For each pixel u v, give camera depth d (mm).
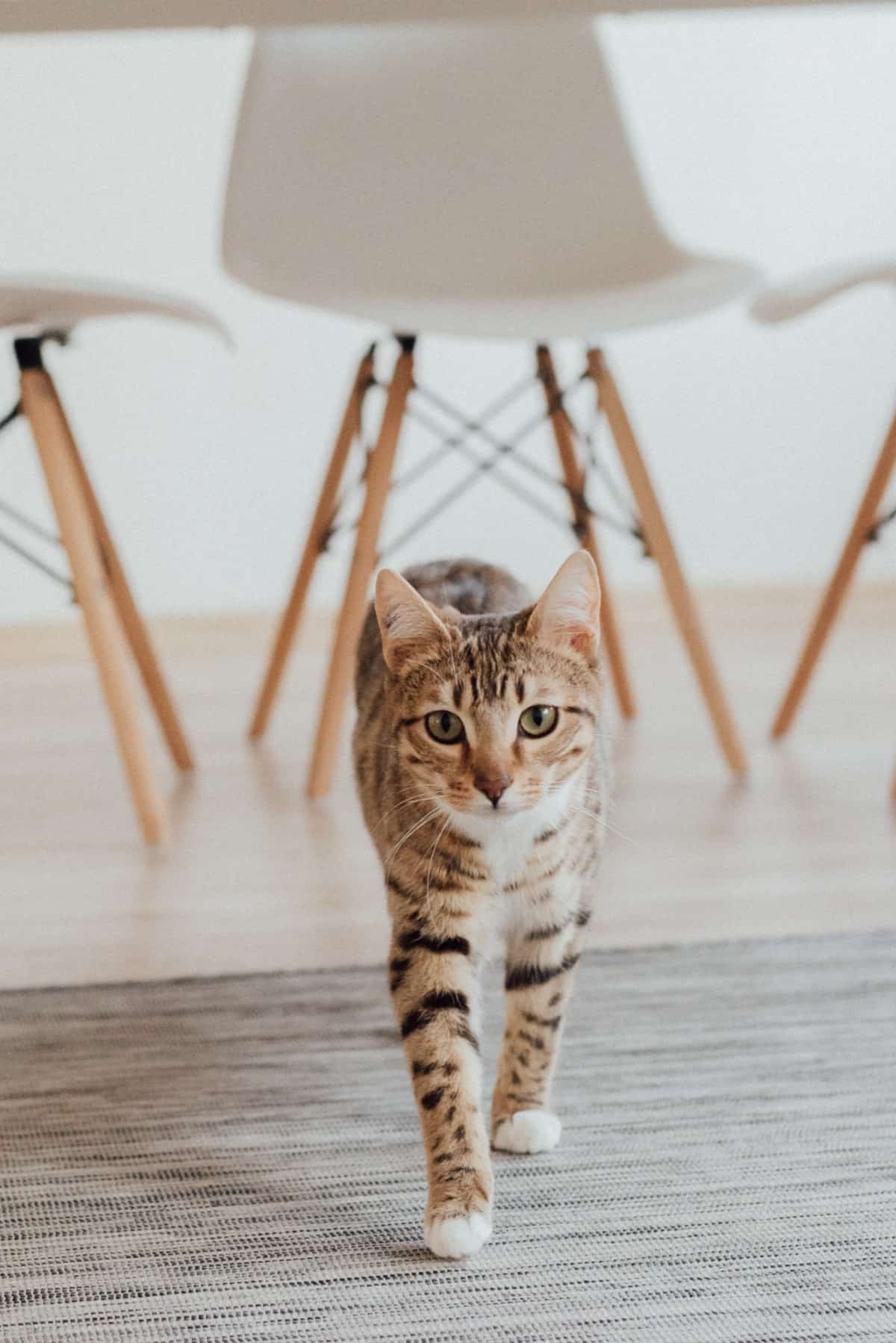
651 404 3086
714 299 2004
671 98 2967
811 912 1678
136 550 3006
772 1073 1310
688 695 2604
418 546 3064
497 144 2338
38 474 2891
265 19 1307
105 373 2908
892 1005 1440
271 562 3055
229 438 2980
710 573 3201
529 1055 1216
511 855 1197
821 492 3189
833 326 3098
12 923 1686
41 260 2865
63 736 2432
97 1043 1388
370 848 1912
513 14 1328
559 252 2314
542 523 3084
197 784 2182
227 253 2039
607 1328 966
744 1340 951
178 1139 1216
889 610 3215
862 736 2348
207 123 2828
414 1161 1183
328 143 2254
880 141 3037
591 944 1596
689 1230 1075
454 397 3000
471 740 1169
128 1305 999
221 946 1616
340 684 2070
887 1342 946
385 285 2223
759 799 2064
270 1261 1048
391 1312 988
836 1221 1084
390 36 2324
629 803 2057
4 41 2740
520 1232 1078
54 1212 1110
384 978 1525
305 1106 1269
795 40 2961
